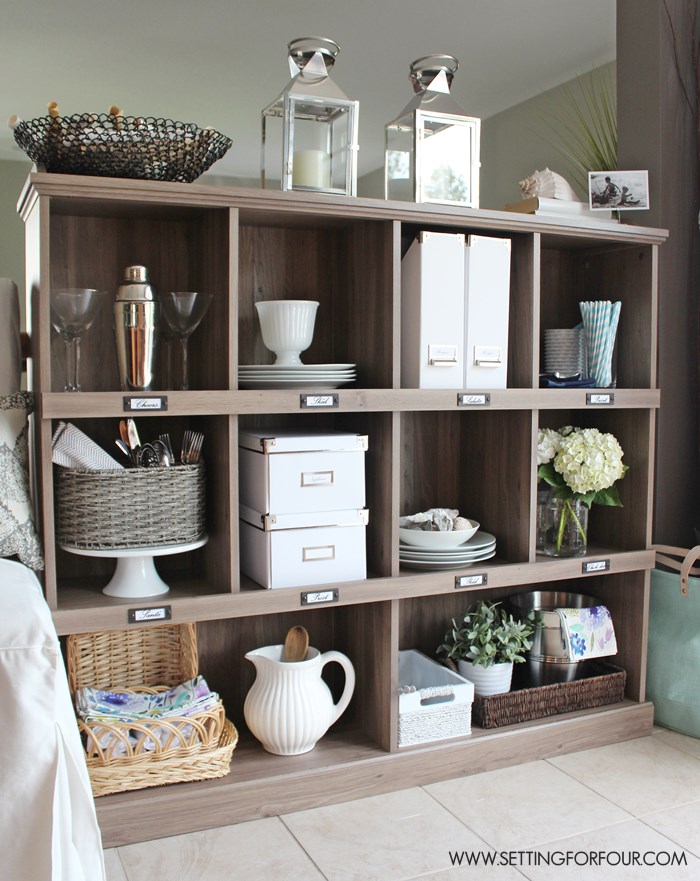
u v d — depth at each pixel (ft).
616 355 9.36
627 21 9.37
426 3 13.04
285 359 7.62
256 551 7.47
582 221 8.32
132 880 6.17
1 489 6.57
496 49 15.03
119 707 7.21
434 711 7.86
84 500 6.66
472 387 8.00
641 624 9.01
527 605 9.64
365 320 7.98
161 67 16.48
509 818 7.16
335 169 7.53
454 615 9.31
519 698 8.33
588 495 8.55
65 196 6.41
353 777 7.45
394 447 7.60
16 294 7.41
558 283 9.68
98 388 7.66
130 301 6.74
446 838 6.82
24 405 6.98
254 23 14.07
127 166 6.61
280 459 7.25
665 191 9.18
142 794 6.81
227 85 17.67
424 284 7.72
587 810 7.30
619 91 9.50
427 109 7.81
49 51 15.58
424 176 7.82
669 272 9.32
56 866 4.76
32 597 5.46
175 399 6.69
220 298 7.12
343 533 7.52
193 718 6.97
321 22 13.92
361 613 8.15
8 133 21.75
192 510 7.01
